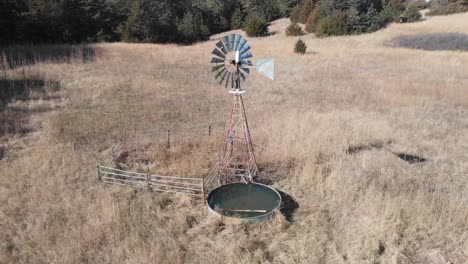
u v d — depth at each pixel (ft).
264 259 21.59
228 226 24.36
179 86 61.16
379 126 41.91
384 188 28.58
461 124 43.88
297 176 30.63
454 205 25.50
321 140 36.11
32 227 24.08
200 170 31.91
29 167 31.45
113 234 22.97
